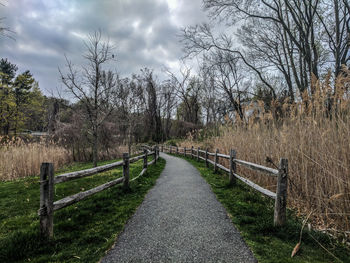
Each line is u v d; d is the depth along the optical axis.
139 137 34.44
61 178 2.57
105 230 2.71
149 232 2.67
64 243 2.36
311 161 3.45
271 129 5.36
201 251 2.20
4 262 2.01
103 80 9.27
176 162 12.20
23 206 3.84
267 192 3.11
